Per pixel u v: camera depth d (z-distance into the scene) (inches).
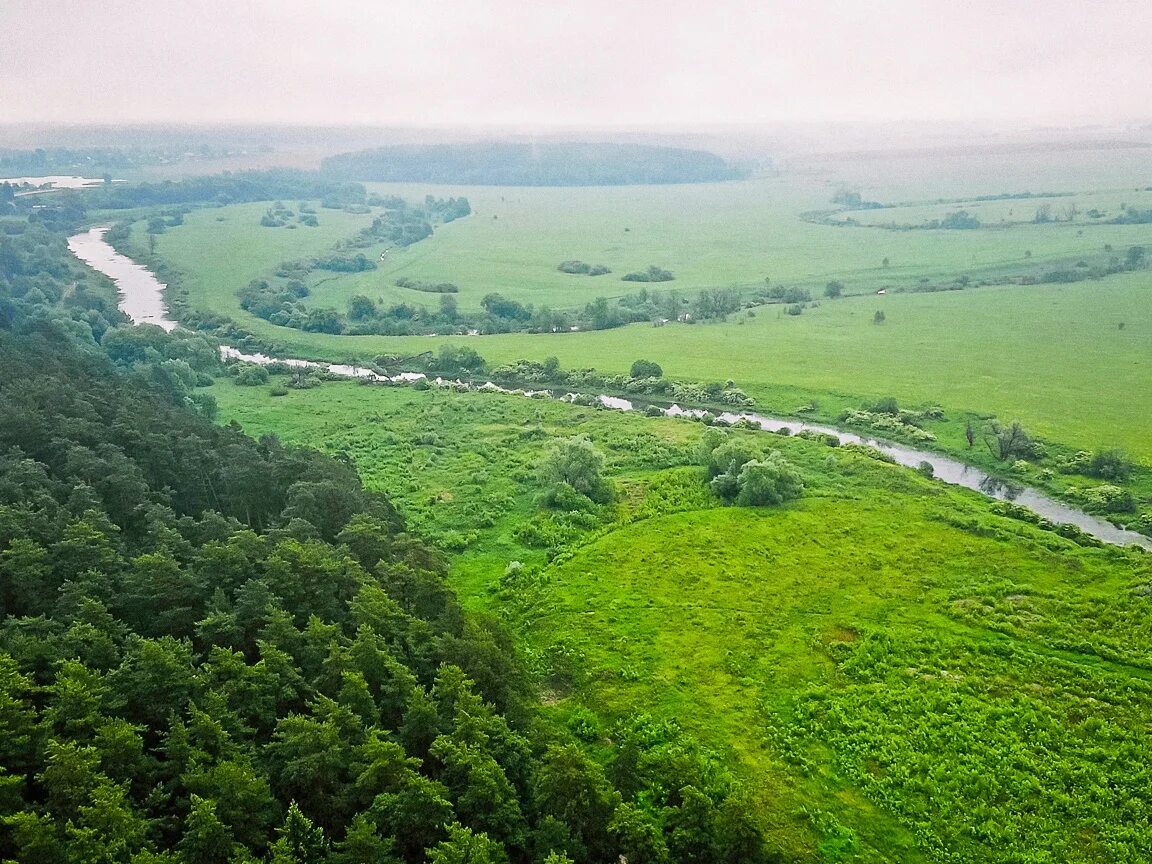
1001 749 2413.9
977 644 2933.1
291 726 1964.8
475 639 2459.4
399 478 4722.0
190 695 2103.8
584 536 3897.6
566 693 2787.9
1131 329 7613.2
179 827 1792.6
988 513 4067.4
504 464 4891.7
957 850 2092.8
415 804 1820.9
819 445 5039.4
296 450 4126.5
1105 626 3036.4
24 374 4281.5
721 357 7214.6
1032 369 6550.2
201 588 2556.6
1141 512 4165.8
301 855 1711.4
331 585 2650.1
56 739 1793.8
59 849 1562.5
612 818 1913.1
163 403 4702.3
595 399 6437.0
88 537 2613.2
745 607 3228.3
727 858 1871.3
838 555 3624.5
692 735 2522.1
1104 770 2327.8
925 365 6761.8
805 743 2486.5
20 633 2170.3
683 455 4965.6
